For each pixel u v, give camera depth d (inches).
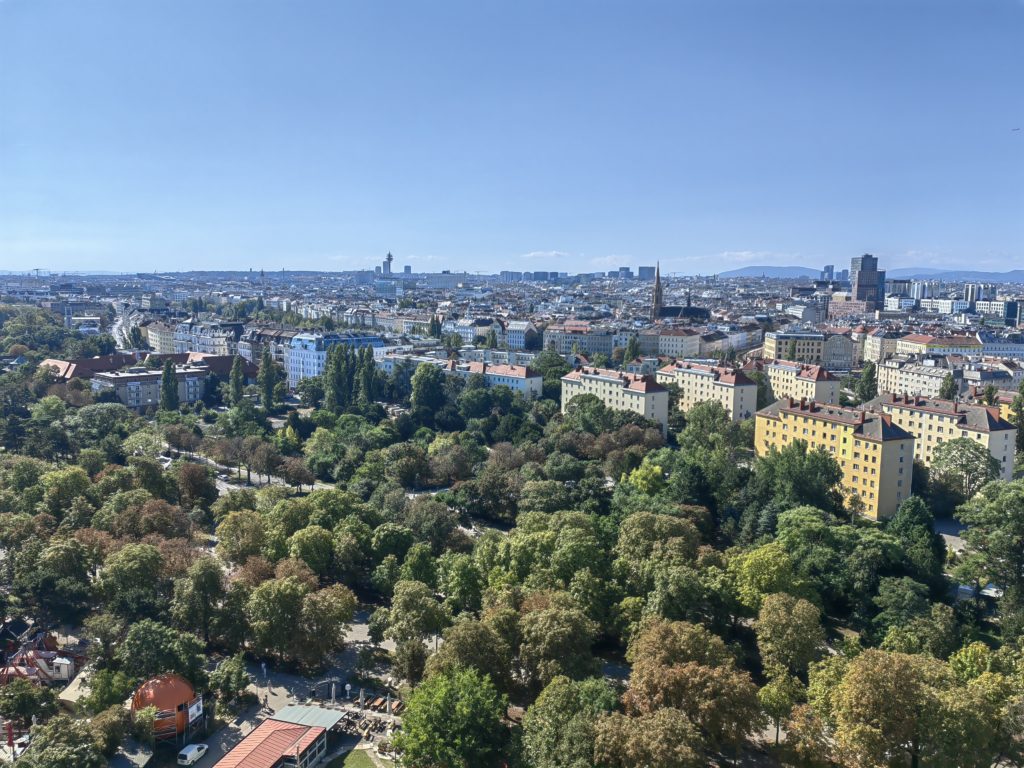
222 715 7721.5
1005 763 6845.5
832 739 6899.6
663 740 5876.0
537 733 6402.6
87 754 6299.2
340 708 7829.7
